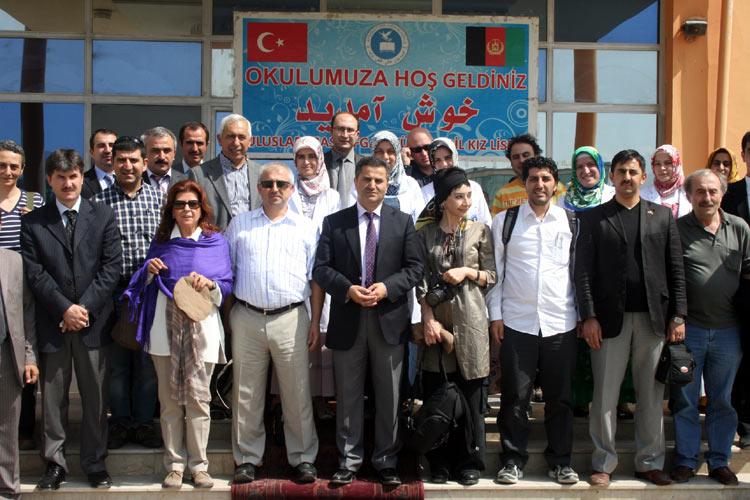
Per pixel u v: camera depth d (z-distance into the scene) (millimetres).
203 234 5168
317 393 5461
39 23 7332
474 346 5090
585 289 5223
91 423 5082
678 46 7281
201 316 4984
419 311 5270
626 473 5441
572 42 7539
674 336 5164
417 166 6406
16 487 4930
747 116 7207
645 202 5281
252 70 7316
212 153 7414
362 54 7344
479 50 7391
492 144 7410
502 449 5336
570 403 5266
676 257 5207
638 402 5309
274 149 7328
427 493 5090
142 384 5379
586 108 7531
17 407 4941
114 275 5133
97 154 5973
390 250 5094
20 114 7316
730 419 5301
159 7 7402
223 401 5684
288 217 5258
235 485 5055
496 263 5355
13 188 5496
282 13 7316
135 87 7387
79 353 5066
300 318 5176
